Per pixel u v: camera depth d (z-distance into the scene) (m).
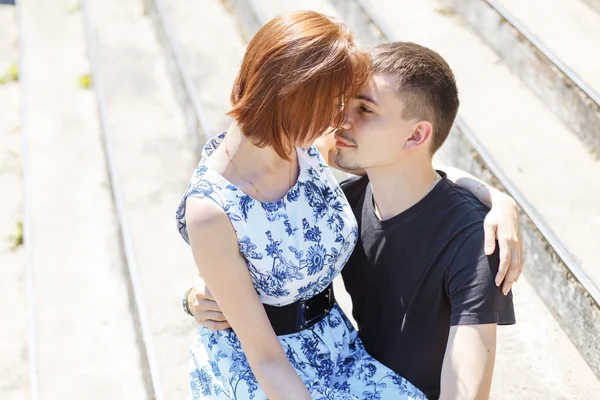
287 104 1.49
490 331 1.64
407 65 1.65
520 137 2.95
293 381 1.63
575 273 2.35
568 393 2.28
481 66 3.36
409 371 1.81
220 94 3.82
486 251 1.63
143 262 3.07
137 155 3.71
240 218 1.63
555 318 2.50
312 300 1.79
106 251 3.33
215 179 1.63
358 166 1.75
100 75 4.29
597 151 2.84
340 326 1.85
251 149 1.64
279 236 1.68
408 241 1.76
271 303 1.75
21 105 4.35
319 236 1.74
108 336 2.91
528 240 2.60
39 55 4.79
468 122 3.03
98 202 3.61
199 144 3.63
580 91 2.87
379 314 1.86
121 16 4.88
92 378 2.73
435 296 1.74
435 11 3.78
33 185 3.73
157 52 4.50
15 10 5.84
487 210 1.75
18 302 3.38
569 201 2.65
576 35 3.21
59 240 3.40
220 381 1.76
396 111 1.65
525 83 3.23
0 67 5.15
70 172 3.81
